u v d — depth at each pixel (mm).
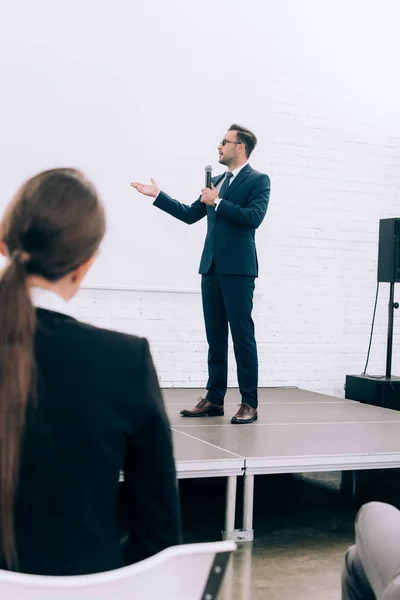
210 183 3365
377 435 3316
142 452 908
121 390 865
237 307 3330
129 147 4527
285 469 2736
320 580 2342
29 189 897
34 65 4285
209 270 3371
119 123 4492
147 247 4594
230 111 4781
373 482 3713
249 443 2957
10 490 797
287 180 5039
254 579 2324
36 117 4297
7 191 4242
